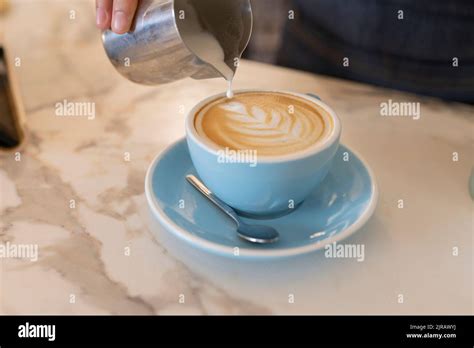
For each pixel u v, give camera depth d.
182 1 0.46
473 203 0.50
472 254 0.43
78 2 1.01
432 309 0.38
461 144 0.60
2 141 0.59
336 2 0.83
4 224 0.47
